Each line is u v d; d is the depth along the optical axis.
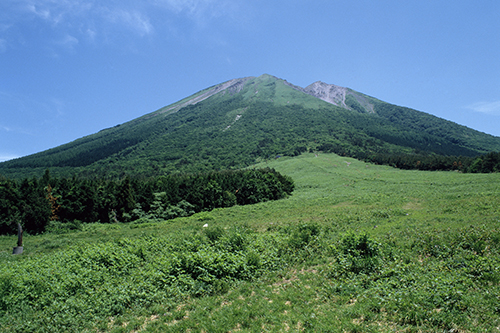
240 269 12.27
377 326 7.35
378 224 22.84
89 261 15.45
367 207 34.41
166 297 10.52
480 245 11.95
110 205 46.75
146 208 50.09
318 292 10.05
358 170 94.94
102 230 36.44
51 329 8.77
